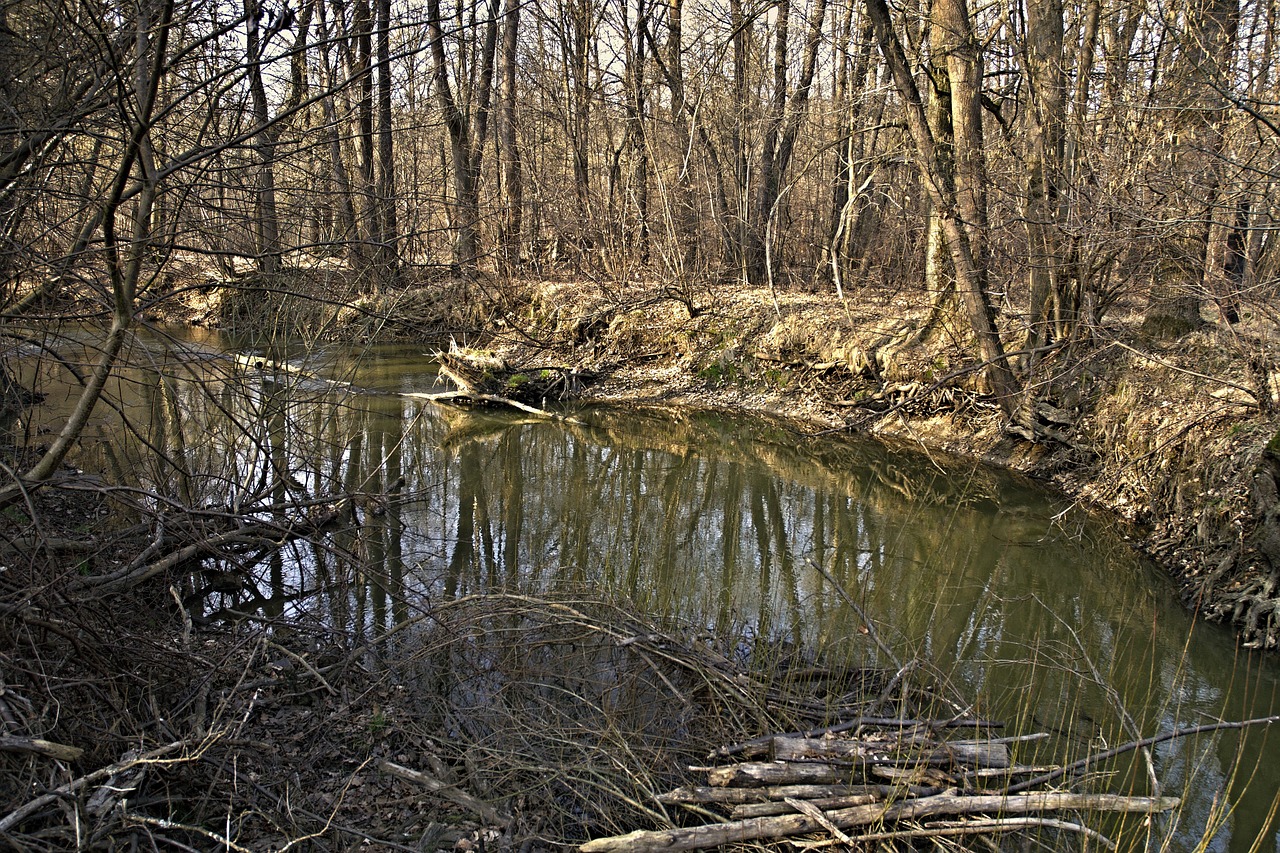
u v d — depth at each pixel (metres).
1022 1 11.54
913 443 13.34
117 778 4.17
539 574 7.86
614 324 18.44
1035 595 8.01
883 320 15.53
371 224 7.83
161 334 5.43
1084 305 10.45
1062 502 10.48
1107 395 10.69
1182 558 8.15
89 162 5.23
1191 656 6.78
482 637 6.41
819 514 10.52
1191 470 8.52
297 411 9.54
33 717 4.07
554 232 21.17
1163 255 9.20
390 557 8.32
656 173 17.78
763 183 20.27
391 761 4.99
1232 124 7.81
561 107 19.84
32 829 3.84
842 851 4.28
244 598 7.31
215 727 4.93
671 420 15.35
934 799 4.49
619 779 4.79
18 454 7.11
